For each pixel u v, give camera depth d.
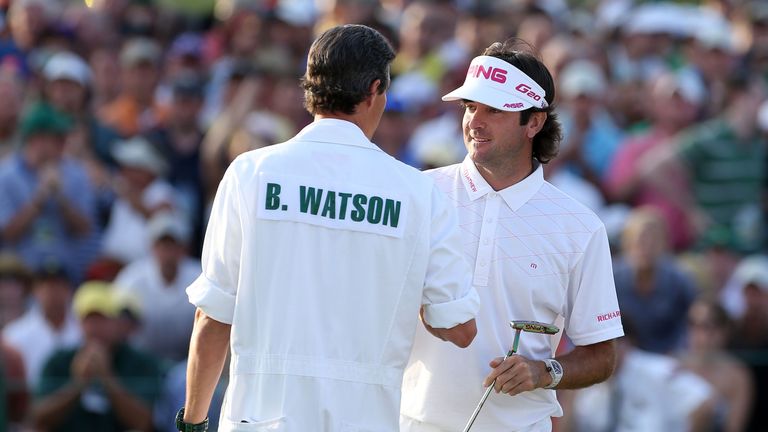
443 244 11.25
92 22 36.22
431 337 12.66
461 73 32.53
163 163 29.70
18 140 28.73
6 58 33.69
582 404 23.67
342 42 11.32
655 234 26.56
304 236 11.06
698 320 25.23
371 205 11.15
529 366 12.00
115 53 35.72
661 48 38.03
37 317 24.48
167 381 23.64
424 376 12.75
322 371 10.95
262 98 30.89
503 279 12.59
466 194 12.85
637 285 26.55
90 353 23.20
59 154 27.52
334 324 11.02
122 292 24.98
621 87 34.94
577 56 34.66
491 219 12.66
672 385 24.00
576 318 12.70
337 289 11.05
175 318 26.05
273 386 10.98
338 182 11.17
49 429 23.00
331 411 10.93
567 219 12.66
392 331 11.16
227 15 37.59
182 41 36.97
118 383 23.25
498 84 12.31
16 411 23.20
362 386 11.05
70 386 23.06
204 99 31.83
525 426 12.75
